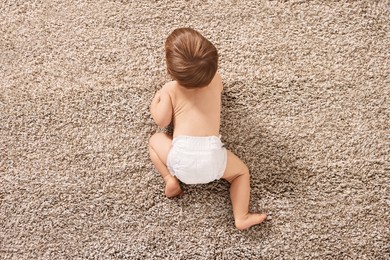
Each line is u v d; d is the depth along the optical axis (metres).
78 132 1.32
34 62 1.34
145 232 1.28
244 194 1.23
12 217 1.29
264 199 1.28
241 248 1.26
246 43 1.34
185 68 1.07
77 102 1.32
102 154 1.31
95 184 1.30
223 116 1.31
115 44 1.34
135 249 1.27
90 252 1.27
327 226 1.27
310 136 1.31
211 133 1.17
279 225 1.27
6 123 1.32
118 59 1.34
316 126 1.31
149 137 1.31
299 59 1.34
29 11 1.36
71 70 1.34
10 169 1.31
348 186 1.28
